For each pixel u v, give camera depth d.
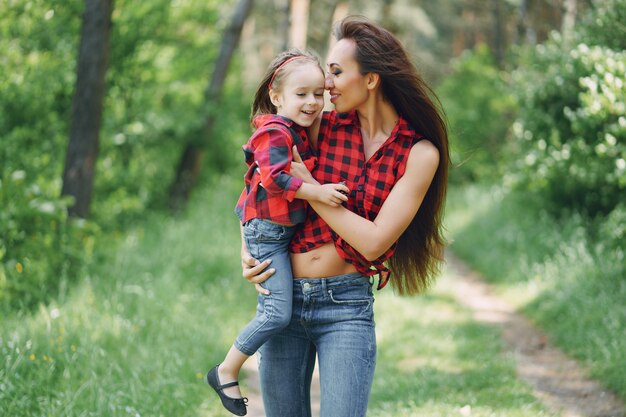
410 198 2.60
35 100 8.54
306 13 18.73
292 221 2.65
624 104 5.84
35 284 5.88
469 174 16.22
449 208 13.26
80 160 7.43
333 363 2.64
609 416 4.43
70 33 8.79
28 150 8.56
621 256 6.66
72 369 4.36
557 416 4.30
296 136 2.65
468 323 6.68
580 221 8.05
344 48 2.63
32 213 6.14
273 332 2.71
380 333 6.38
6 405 3.84
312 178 2.60
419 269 3.04
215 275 7.59
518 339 6.30
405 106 2.67
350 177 2.66
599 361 5.20
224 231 9.59
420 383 4.95
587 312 6.06
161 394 4.38
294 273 2.73
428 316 6.99
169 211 11.41
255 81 17.36
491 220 10.75
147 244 8.38
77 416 3.81
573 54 6.83
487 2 19.83
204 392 4.69
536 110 7.95
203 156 12.32
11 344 4.31
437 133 2.71
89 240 6.91
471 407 4.45
